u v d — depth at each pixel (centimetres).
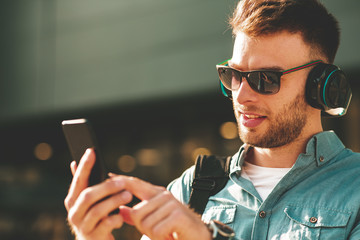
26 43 1285
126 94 1095
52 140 1488
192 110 1072
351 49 711
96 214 96
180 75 1002
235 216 142
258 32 139
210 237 103
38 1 1273
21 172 1538
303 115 142
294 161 145
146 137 1248
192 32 987
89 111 1196
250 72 139
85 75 1172
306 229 129
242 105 140
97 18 1155
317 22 143
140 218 99
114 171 1318
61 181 1388
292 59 139
